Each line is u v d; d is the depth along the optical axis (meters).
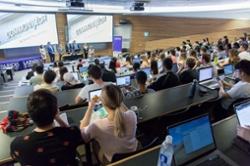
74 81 2.83
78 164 1.29
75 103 2.21
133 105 1.97
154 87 2.66
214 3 7.46
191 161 1.05
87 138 1.25
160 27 11.09
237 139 1.26
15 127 1.51
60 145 1.03
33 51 9.02
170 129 1.02
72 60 9.33
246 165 1.04
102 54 11.35
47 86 2.51
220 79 2.79
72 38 9.81
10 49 8.22
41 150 0.98
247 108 1.42
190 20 10.34
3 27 7.58
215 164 1.03
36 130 1.03
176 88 2.44
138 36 11.52
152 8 9.80
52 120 1.02
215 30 9.90
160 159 0.93
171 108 1.91
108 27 10.74
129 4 8.45
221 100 2.12
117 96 1.21
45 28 8.81
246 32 8.88
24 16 8.02
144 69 3.66
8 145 1.34
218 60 4.35
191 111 1.97
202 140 1.11
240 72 1.95
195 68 3.27
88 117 1.47
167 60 2.61
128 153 1.18
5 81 5.99
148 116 1.75
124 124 1.21
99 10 9.64
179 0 6.73
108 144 1.26
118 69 4.69
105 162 1.29
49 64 8.11
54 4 7.55
